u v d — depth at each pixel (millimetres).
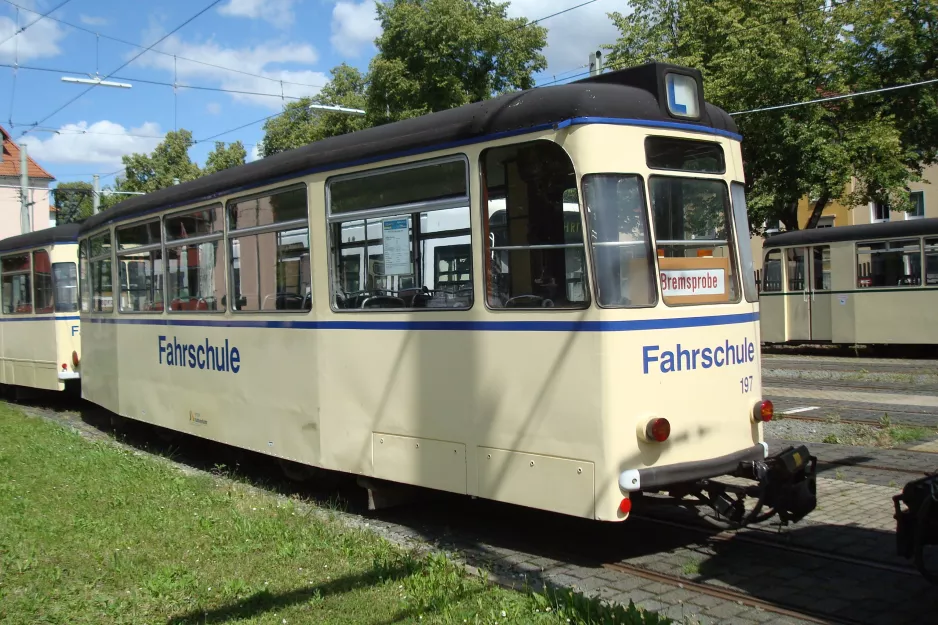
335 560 5516
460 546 6117
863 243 20547
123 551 5746
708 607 4758
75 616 4590
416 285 6195
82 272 12531
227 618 4516
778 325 22328
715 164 5941
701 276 5746
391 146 6285
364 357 6617
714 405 5684
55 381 14766
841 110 23094
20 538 6070
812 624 4477
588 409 5160
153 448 10977
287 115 40719
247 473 9133
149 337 9977
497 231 5645
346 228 6762
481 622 4371
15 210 47531
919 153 24078
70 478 8156
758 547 5816
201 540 6000
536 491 5426
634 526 6488
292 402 7391
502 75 27859
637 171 5391
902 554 4703
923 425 10227
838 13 22781
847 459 8531
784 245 22203
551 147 5367
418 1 27156
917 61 22594
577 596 4520
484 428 5727
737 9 23203
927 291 19406
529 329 5457
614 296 5188
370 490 6898
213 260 8547
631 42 25312
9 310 16469
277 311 7535
